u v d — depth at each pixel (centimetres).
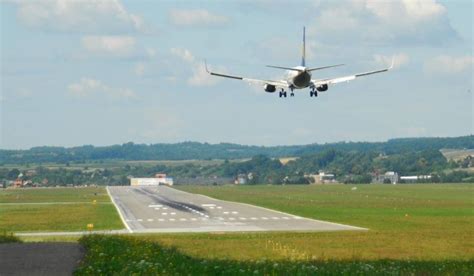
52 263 9788
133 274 8612
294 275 9019
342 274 9250
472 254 13475
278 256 12925
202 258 11675
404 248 14350
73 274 8888
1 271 9125
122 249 11425
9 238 13200
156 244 12988
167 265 9556
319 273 9250
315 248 14338
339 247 14500
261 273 9056
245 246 14575
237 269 9362
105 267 9225
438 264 10819
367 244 15000
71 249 11312
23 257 10356
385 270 9900
